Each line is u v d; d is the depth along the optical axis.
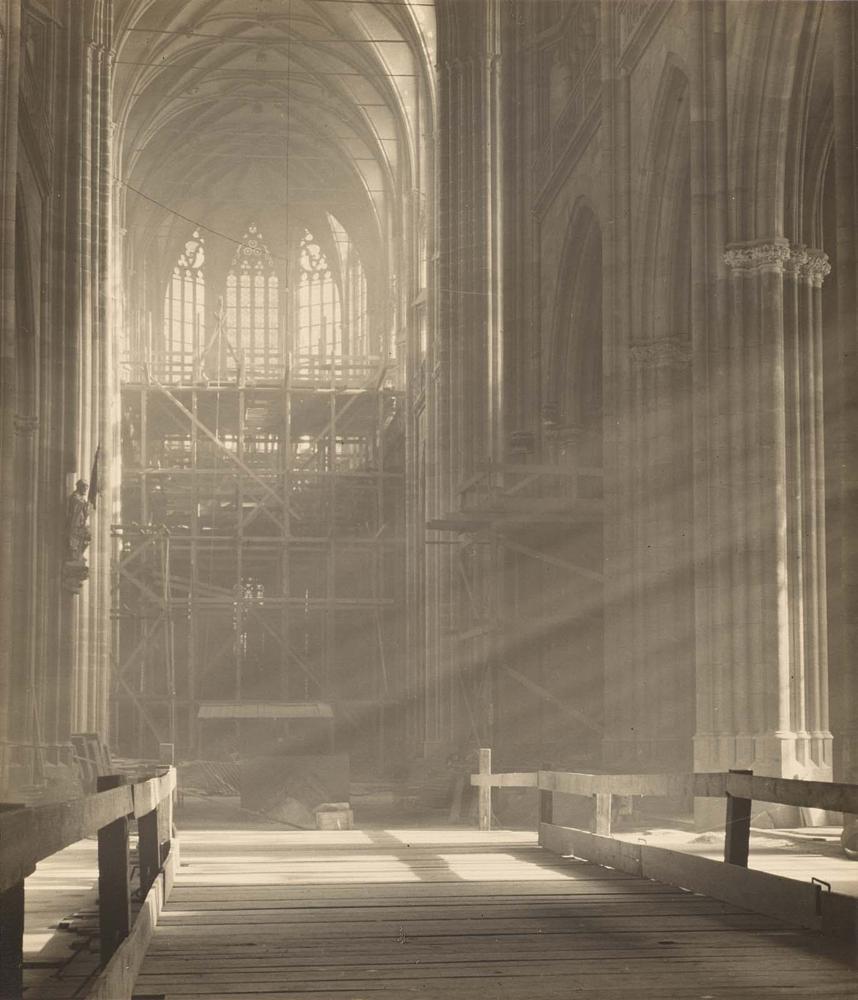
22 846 4.91
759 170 25.59
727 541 25.16
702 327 25.67
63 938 10.65
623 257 31.44
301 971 8.90
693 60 26.33
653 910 11.73
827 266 25.70
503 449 42.44
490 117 47.00
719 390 25.44
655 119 30.09
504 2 43.91
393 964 9.18
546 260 41.66
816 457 25.34
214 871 16.02
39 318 37.56
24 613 34.56
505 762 36.88
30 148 33.59
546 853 18.20
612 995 8.05
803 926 10.64
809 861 17.42
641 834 24.22
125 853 8.62
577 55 40.19
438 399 49.91
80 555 37.06
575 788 17.34
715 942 10.02
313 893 13.45
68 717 36.41
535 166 42.84
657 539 30.42
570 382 40.38
